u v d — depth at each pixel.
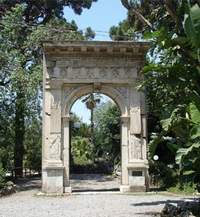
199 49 14.20
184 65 15.72
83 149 58.66
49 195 24.78
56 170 25.47
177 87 16.39
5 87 31.81
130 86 26.61
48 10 39.94
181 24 16.09
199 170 15.23
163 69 16.02
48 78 26.20
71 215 16.84
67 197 23.91
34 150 43.47
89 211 17.97
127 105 26.59
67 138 26.02
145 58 26.61
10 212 17.89
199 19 13.80
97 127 55.03
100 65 26.61
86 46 26.00
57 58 26.42
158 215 16.59
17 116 33.56
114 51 26.48
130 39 35.44
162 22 20.50
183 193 24.78
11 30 32.44
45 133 25.86
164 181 28.11
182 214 15.20
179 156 14.34
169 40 15.58
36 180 35.47
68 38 33.62
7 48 31.80
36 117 32.84
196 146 14.12
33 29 34.22
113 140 42.19
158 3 27.95
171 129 15.93
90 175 43.62
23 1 38.62
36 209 18.84
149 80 17.36
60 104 26.11
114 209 18.53
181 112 15.82
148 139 30.02
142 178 25.95
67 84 26.39
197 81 15.55
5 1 37.75
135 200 21.94
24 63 32.81
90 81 26.38
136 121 26.39
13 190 27.12
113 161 43.09
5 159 33.09
